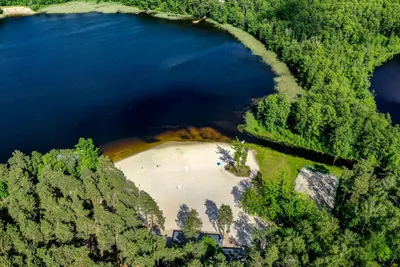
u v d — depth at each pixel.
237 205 138.12
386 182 127.56
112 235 103.31
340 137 157.62
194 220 116.69
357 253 99.06
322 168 155.62
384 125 156.62
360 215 114.81
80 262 94.38
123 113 193.12
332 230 104.94
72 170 144.00
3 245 99.50
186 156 163.88
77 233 107.81
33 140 175.88
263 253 97.25
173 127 184.00
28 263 93.94
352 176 129.50
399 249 107.38
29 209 112.94
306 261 92.81
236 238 124.88
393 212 111.25
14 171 130.88
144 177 152.25
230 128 182.25
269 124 176.38
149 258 93.81
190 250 101.06
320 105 166.38
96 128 183.12
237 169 153.88
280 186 134.62
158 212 120.62
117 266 100.56
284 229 111.44
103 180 120.12
